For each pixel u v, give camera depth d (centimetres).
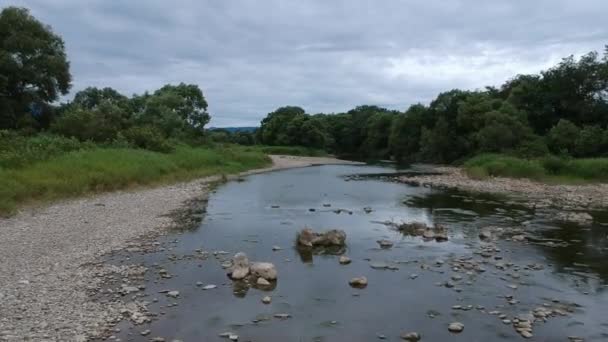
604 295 1110
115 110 5034
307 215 2209
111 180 2795
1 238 1567
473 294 1111
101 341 837
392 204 2614
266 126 11781
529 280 1219
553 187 3681
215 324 927
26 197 2184
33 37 5166
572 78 6675
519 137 5981
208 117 8538
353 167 6488
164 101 7450
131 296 1073
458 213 2300
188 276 1236
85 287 1127
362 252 1513
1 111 4847
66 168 2702
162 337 862
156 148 4503
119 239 1634
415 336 877
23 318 921
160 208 2331
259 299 1070
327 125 12638
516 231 1841
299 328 915
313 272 1287
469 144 7062
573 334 895
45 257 1372
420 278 1234
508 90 8069
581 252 1509
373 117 11762
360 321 952
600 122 6475
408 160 8862
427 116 8694
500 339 871
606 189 3584
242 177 4456
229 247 1559
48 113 5519
